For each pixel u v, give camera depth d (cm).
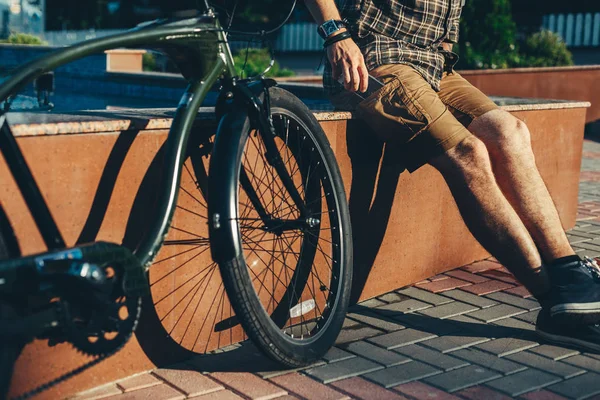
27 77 185
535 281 265
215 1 255
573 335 267
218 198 223
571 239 438
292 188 251
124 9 2327
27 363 212
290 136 275
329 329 261
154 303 244
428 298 328
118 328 195
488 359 260
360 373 247
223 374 247
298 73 1616
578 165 456
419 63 295
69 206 217
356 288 318
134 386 235
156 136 238
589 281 263
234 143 231
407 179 334
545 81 1041
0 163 199
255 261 272
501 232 262
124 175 231
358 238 314
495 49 1167
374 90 285
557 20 1666
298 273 293
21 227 204
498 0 1165
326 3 275
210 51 236
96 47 198
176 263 249
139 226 237
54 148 212
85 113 247
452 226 368
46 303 179
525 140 274
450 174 268
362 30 293
